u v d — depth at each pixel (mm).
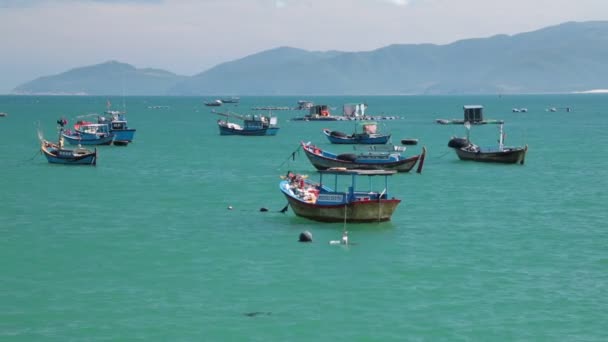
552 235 69188
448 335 44500
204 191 96625
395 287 53031
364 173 74312
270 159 138375
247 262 59562
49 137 195500
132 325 45938
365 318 47125
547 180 106750
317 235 69000
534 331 45062
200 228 72438
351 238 67812
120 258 60938
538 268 57844
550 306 49156
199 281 54500
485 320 46781
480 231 70938
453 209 82750
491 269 57531
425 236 68688
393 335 44500
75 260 60344
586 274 56219
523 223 74812
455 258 60781
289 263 59250
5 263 59344
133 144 172875
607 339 44031
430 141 189375
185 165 127375
